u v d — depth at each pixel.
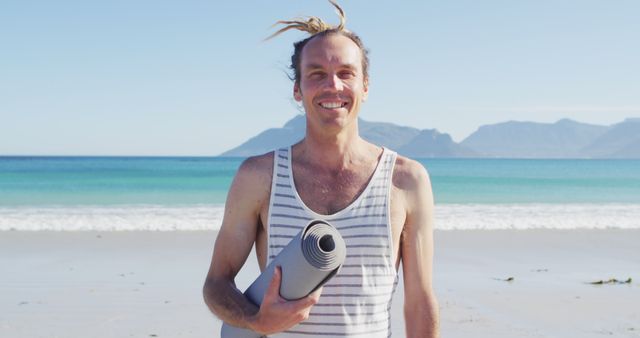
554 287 7.73
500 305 6.80
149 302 6.85
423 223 2.35
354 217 2.22
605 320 6.23
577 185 34.47
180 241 11.39
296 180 2.29
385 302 2.23
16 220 14.40
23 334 5.68
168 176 41.47
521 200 23.89
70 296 7.09
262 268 2.37
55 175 42.69
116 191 27.16
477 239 11.98
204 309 6.56
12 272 8.46
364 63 2.43
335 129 2.23
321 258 1.86
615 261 9.73
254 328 2.03
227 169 57.12
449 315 6.36
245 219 2.35
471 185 34.53
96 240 11.48
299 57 2.40
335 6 2.39
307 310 1.96
